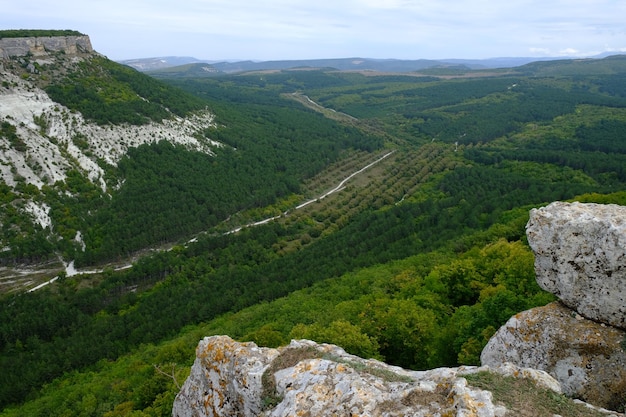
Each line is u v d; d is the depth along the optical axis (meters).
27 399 48.72
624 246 14.66
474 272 40.62
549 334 16.12
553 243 16.69
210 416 15.58
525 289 32.28
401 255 62.72
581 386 14.89
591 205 16.94
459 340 26.69
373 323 32.94
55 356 54.41
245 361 15.27
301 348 15.50
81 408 40.09
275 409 13.04
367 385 12.39
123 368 47.38
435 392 11.58
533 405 11.05
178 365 39.97
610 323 15.36
